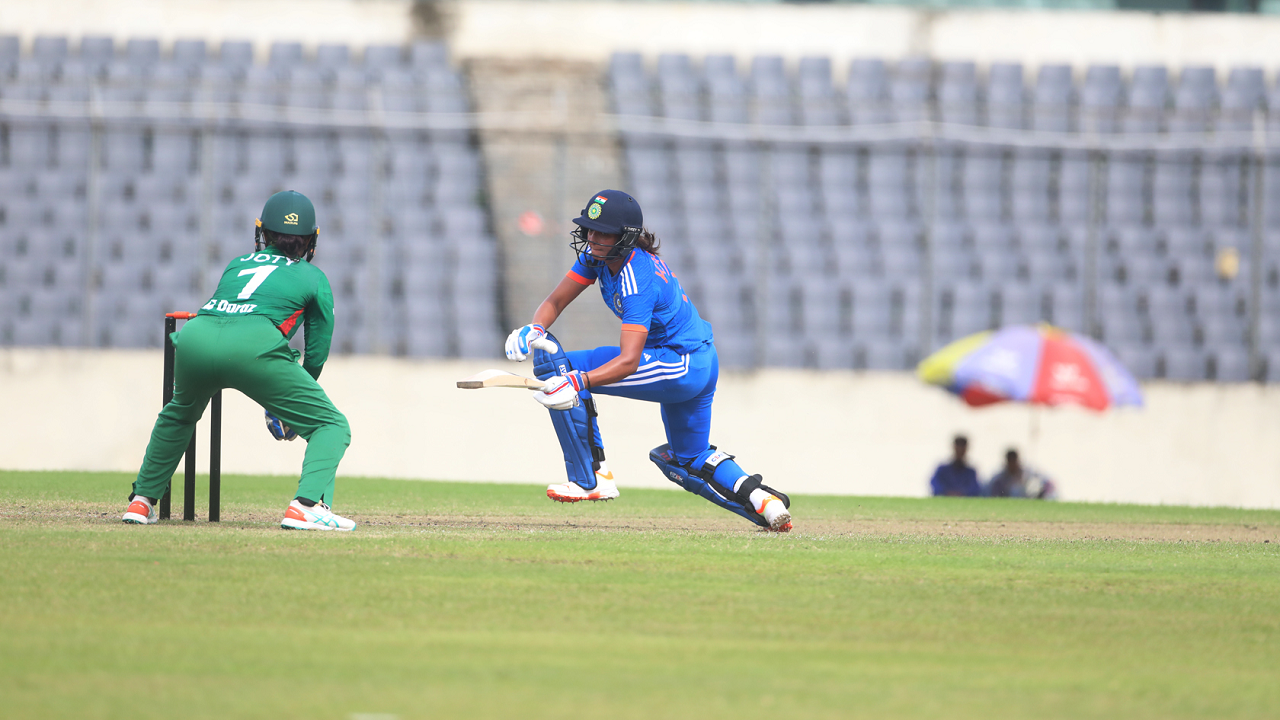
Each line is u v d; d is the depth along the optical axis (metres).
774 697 7.88
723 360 49.19
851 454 42.44
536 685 8.04
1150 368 50.22
